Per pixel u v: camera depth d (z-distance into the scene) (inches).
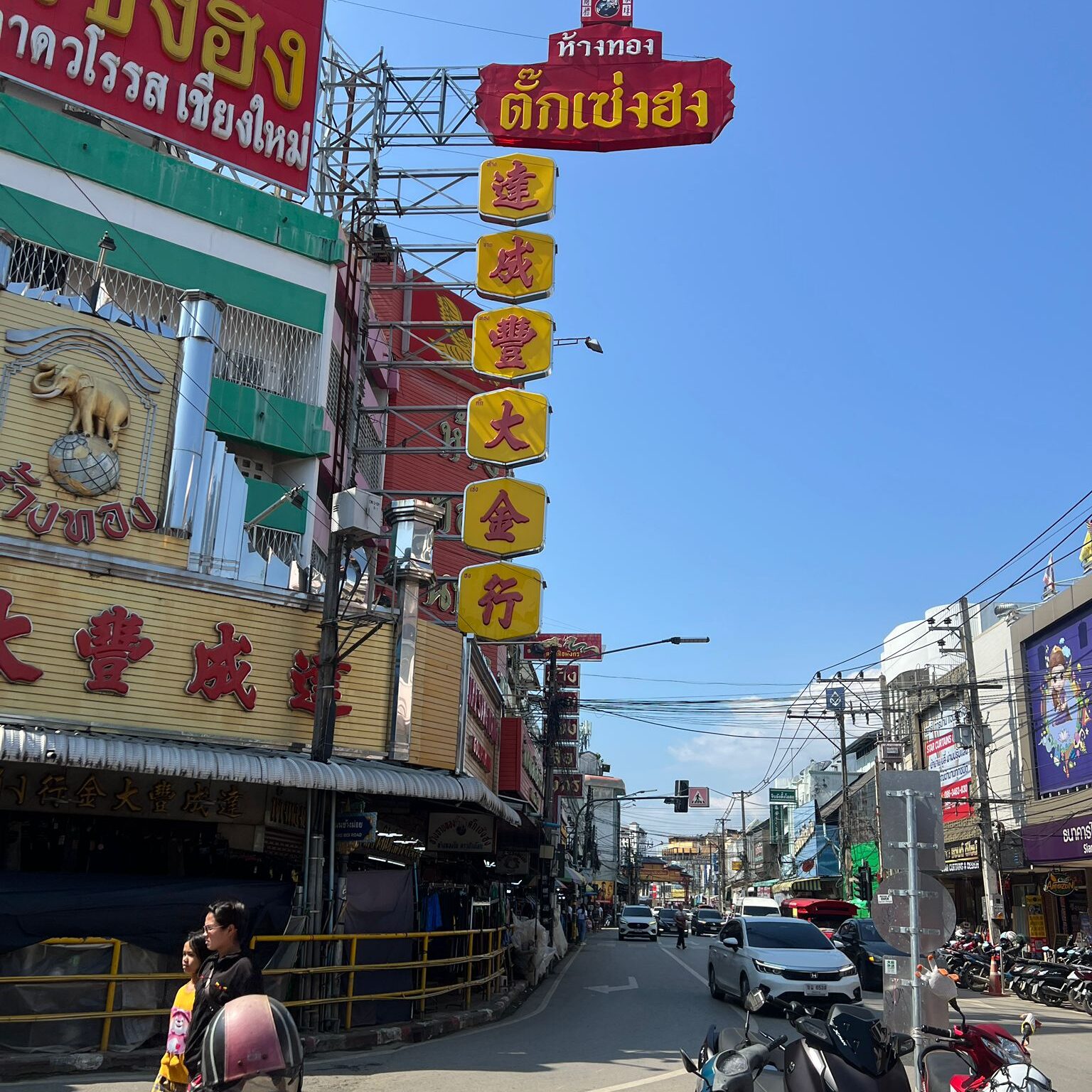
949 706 1465.3
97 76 692.7
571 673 1845.5
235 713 524.4
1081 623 1078.4
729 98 791.7
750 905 1085.1
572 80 813.2
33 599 476.1
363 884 511.5
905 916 344.2
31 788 496.7
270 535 697.0
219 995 201.3
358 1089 369.4
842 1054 257.3
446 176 831.1
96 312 526.0
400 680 591.5
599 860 3627.0
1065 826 961.5
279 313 739.4
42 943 392.8
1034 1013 733.3
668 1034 538.6
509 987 713.6
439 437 1080.8
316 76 783.1
